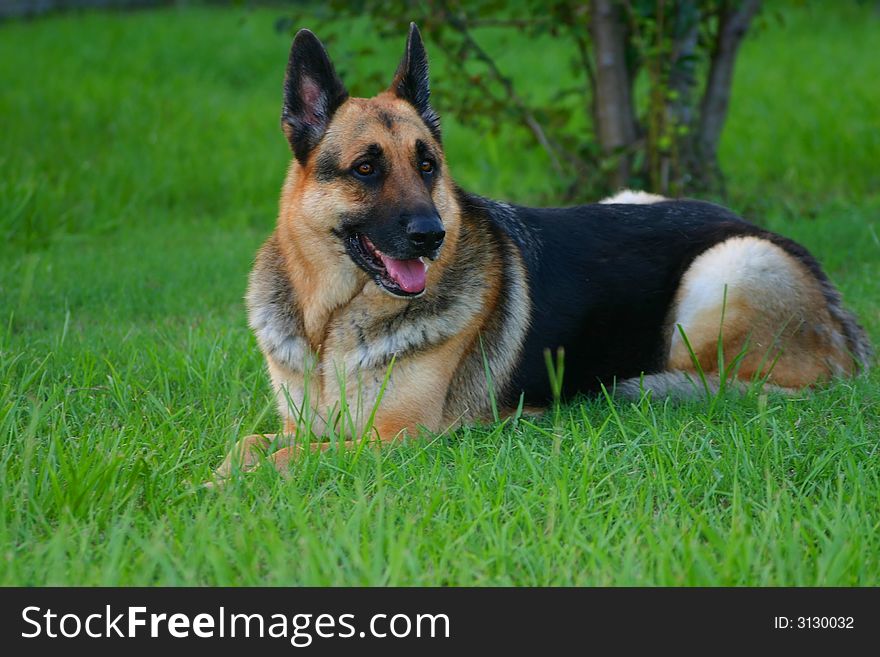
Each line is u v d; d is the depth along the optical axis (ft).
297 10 43.39
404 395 21.16
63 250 40.47
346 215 20.76
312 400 21.81
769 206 42.68
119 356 26.30
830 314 24.17
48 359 25.29
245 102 66.69
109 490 17.26
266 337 22.13
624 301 23.57
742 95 64.59
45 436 20.76
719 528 16.24
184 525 16.47
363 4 40.52
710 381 23.52
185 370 24.88
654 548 15.28
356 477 17.94
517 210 23.95
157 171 49.83
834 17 93.76
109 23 89.25
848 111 58.08
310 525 16.75
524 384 22.66
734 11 40.86
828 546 15.21
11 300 32.30
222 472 19.20
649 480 18.07
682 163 41.01
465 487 17.40
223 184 50.03
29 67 70.13
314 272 21.38
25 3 94.58
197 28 88.17
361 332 21.20
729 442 19.72
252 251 39.88
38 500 17.13
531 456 19.20
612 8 39.04
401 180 20.57
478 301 21.68
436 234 19.95
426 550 15.65
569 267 23.43
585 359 23.32
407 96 22.39
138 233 43.57
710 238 24.31
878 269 33.83
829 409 21.83
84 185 46.80
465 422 22.25
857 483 17.35
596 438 19.33
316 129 21.44
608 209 25.00
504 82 41.45
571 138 42.83
